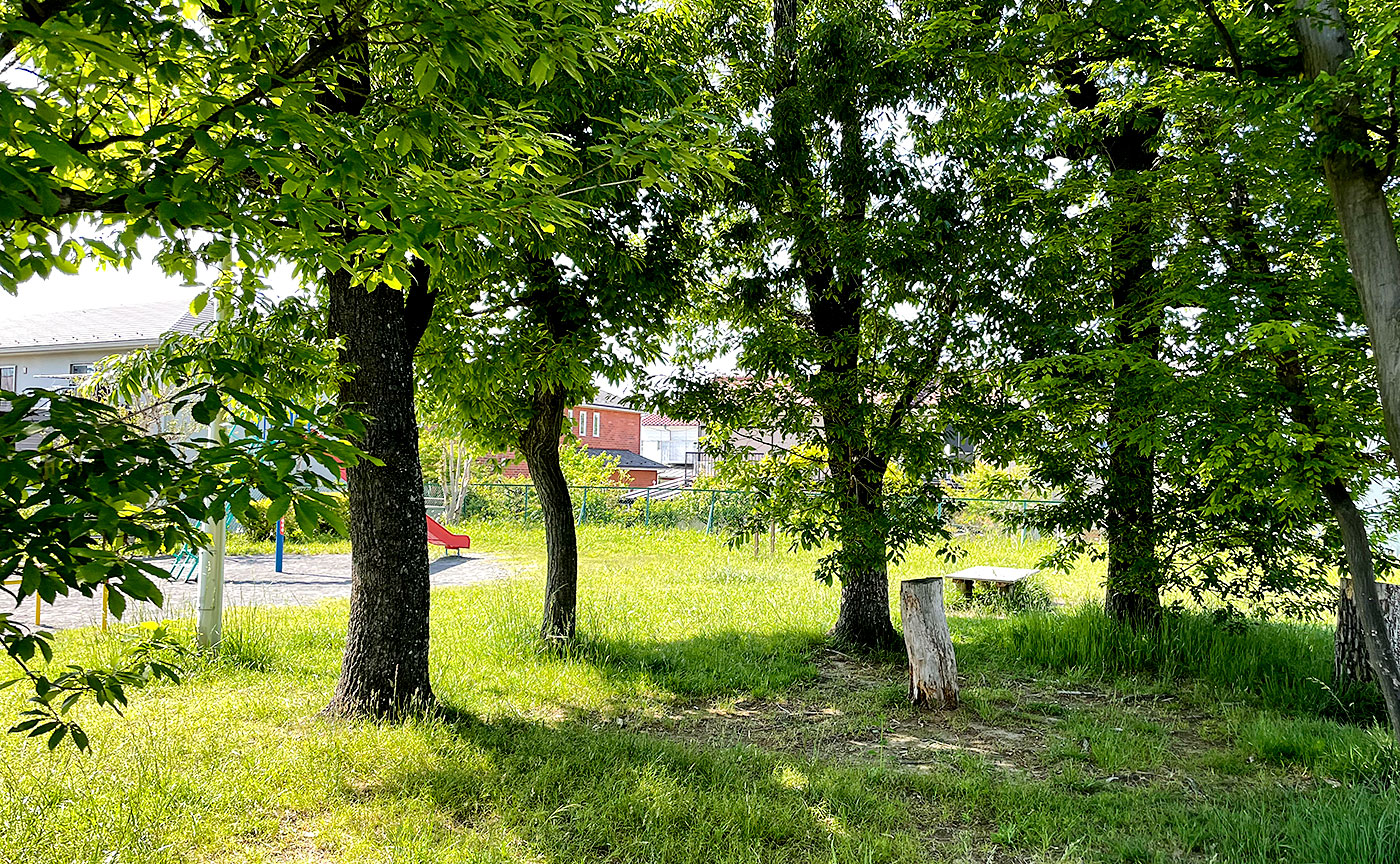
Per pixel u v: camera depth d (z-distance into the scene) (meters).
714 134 4.40
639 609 11.04
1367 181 3.46
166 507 2.17
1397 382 3.31
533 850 4.08
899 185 7.82
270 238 3.33
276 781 4.68
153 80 2.99
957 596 13.16
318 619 9.77
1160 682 7.95
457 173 3.44
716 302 9.45
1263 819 4.64
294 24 3.23
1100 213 7.20
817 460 8.72
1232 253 6.45
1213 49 4.87
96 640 7.86
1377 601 4.36
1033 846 4.46
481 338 7.93
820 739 6.35
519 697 6.95
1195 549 8.14
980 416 7.66
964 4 7.75
